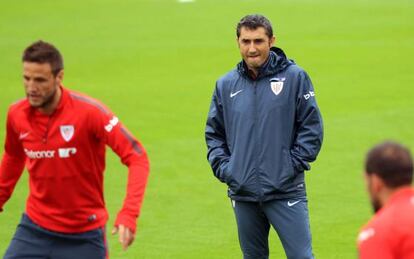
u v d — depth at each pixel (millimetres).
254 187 27578
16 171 25328
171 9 113375
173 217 41188
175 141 54719
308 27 100562
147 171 23625
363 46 88688
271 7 114062
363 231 17406
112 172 48031
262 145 27453
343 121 58562
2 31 99062
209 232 39031
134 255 36156
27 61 22844
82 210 24203
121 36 96812
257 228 28516
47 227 24281
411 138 54031
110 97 68125
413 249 16812
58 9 113000
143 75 77188
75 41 94000
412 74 74625
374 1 116938
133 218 23109
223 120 28688
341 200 43000
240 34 27469
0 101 66188
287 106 27469
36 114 23609
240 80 27969
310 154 27375
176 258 35719
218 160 28453
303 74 27594
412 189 17562
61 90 23609
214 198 44031
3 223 40125
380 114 60250
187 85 72438
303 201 27891
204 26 102500
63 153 23641
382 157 17500
